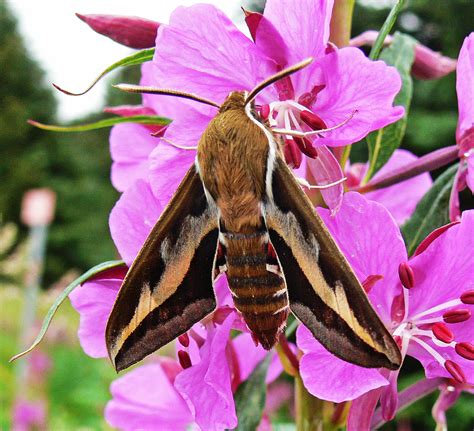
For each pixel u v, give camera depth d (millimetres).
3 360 1086
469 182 198
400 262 176
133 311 164
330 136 177
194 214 167
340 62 176
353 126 176
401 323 182
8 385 905
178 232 167
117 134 230
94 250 2705
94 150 2982
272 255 161
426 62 230
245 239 160
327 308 155
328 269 155
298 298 158
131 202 193
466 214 176
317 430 207
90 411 952
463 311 177
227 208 160
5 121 2893
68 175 2887
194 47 182
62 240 2691
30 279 1143
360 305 151
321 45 178
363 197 174
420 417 857
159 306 165
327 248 156
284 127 182
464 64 195
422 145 1128
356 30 1444
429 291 181
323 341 154
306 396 207
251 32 180
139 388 243
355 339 151
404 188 233
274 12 180
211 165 161
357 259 178
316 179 177
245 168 159
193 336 191
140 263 165
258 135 161
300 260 158
